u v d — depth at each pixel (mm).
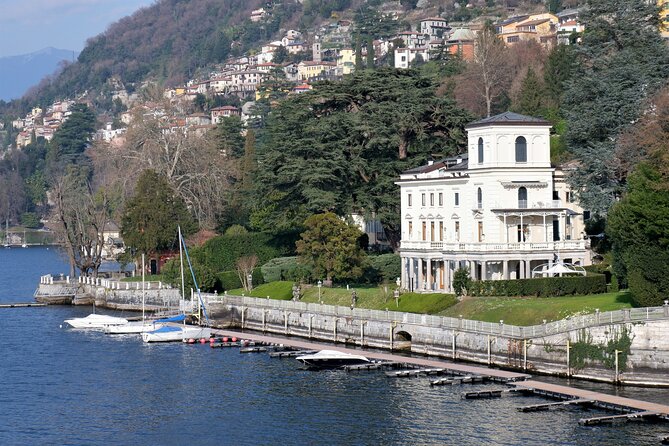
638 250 122562
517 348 126250
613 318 117562
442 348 138500
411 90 199750
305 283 187625
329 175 189875
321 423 109750
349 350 146875
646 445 97062
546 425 104312
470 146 163750
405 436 103438
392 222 190750
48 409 120438
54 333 180625
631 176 131375
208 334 168000
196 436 107312
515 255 157375
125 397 125438
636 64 167500
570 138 168125
